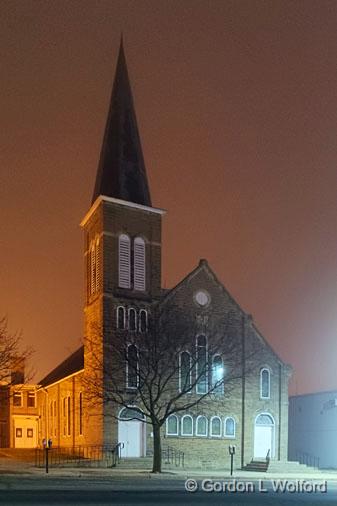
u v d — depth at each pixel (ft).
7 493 75.92
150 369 129.90
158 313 138.51
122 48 156.87
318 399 182.60
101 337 135.13
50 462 126.72
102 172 147.74
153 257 144.66
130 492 80.94
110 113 152.56
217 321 148.05
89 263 148.87
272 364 153.79
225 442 144.97
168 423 139.95
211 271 149.79
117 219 142.20
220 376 146.10
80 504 66.18
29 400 206.08
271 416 151.23
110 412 132.98
